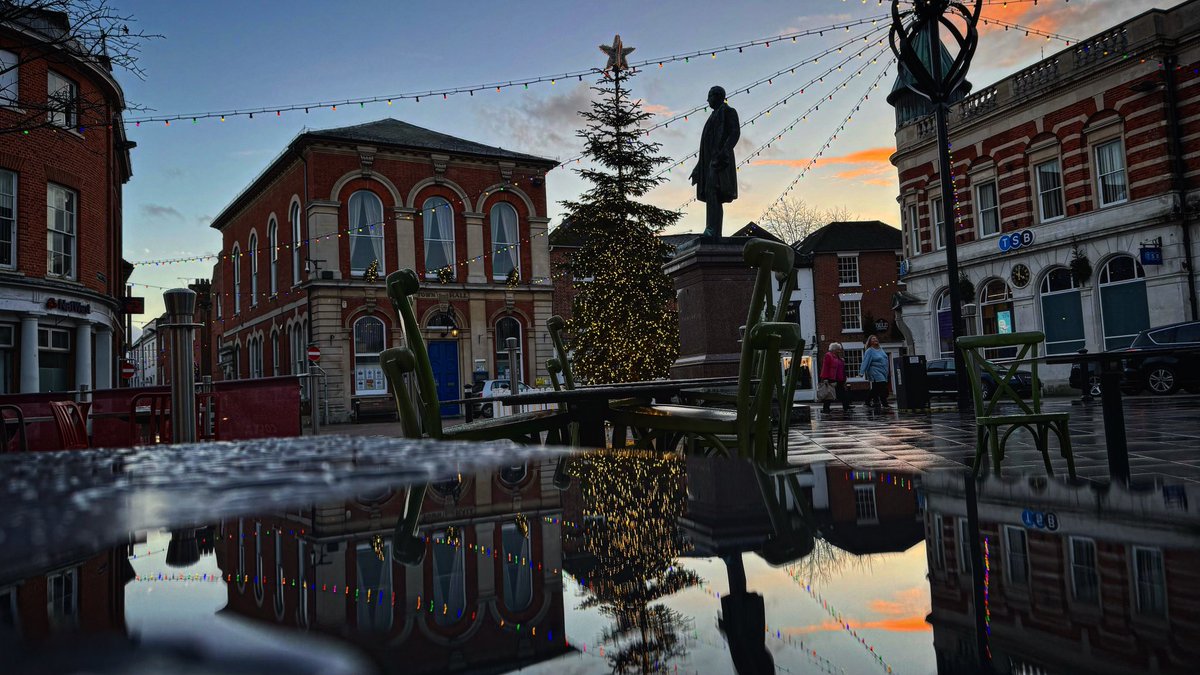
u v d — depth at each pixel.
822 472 0.70
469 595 0.32
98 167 17.75
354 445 0.66
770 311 2.64
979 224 22.95
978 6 11.37
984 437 3.82
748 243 2.23
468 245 27.03
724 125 9.31
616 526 0.49
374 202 25.81
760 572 0.36
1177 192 17.86
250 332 31.88
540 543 0.45
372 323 25.44
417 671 0.19
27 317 15.72
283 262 27.81
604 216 24.73
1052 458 5.57
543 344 28.03
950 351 24.05
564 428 3.83
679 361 9.78
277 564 0.38
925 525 0.44
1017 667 0.19
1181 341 14.99
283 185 27.83
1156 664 0.18
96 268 17.62
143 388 8.65
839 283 33.78
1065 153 20.41
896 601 0.29
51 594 0.30
